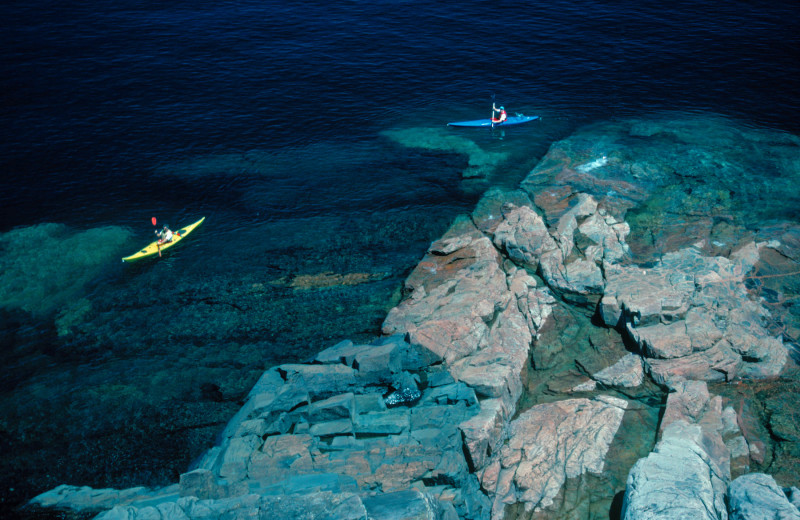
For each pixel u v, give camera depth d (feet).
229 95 166.71
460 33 200.54
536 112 158.61
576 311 96.94
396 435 74.28
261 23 207.82
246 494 66.18
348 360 84.79
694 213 116.37
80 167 137.80
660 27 202.59
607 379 83.87
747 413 77.97
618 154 136.56
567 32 200.23
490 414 74.69
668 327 86.74
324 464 70.33
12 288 105.60
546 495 69.00
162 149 144.66
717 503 60.08
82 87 168.04
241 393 85.97
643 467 64.39
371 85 172.35
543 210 117.80
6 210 124.36
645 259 105.29
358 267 110.22
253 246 116.26
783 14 210.18
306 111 160.35
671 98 162.81
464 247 107.76
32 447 78.43
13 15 208.85
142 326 98.22
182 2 224.53
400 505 59.16
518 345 89.04
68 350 93.86
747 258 102.06
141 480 73.92
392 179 134.92
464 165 138.72
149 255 113.60
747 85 167.73
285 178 135.85
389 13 215.51
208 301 103.30
